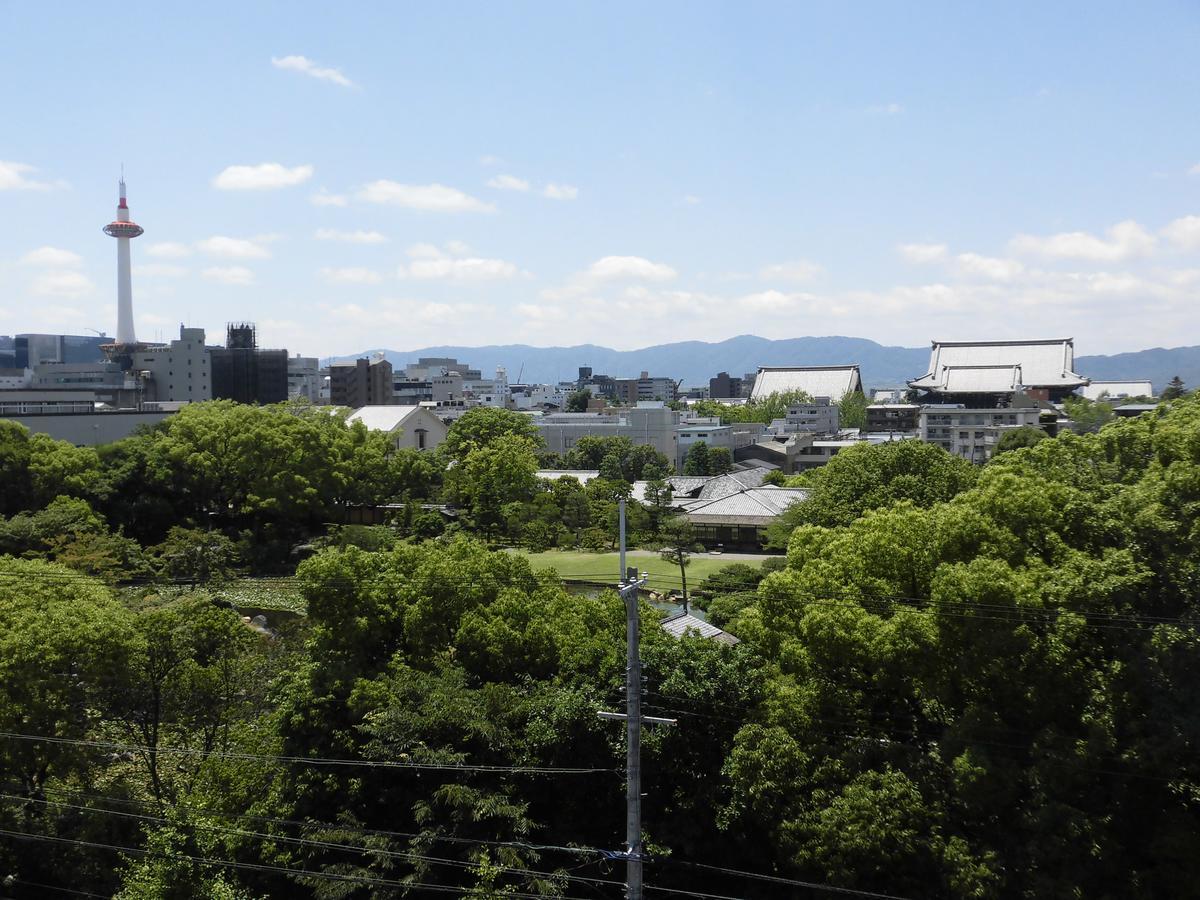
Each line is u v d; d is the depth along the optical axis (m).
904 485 50.12
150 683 31.14
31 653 28.39
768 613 27.20
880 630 23.89
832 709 24.67
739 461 137.25
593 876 25.56
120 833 27.73
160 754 32.59
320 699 28.56
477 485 83.75
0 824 27.23
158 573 63.16
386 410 121.88
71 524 63.78
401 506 85.69
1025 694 21.64
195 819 24.38
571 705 25.92
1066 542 24.38
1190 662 19.47
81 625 29.47
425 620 30.62
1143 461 27.95
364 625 30.45
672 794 26.52
